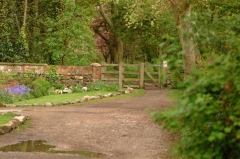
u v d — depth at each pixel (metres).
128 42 34.38
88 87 23.16
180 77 3.69
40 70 23.23
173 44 3.79
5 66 21.86
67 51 26.20
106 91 22.38
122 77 24.30
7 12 26.27
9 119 11.64
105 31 41.84
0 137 9.59
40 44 27.30
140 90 23.11
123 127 11.12
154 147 8.80
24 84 20.38
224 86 3.25
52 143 9.17
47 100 18.23
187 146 3.52
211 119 3.40
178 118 3.25
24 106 16.20
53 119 12.30
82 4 29.33
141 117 12.73
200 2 10.28
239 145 3.31
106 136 10.04
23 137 9.74
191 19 4.55
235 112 3.31
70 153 8.22
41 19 27.06
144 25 30.52
